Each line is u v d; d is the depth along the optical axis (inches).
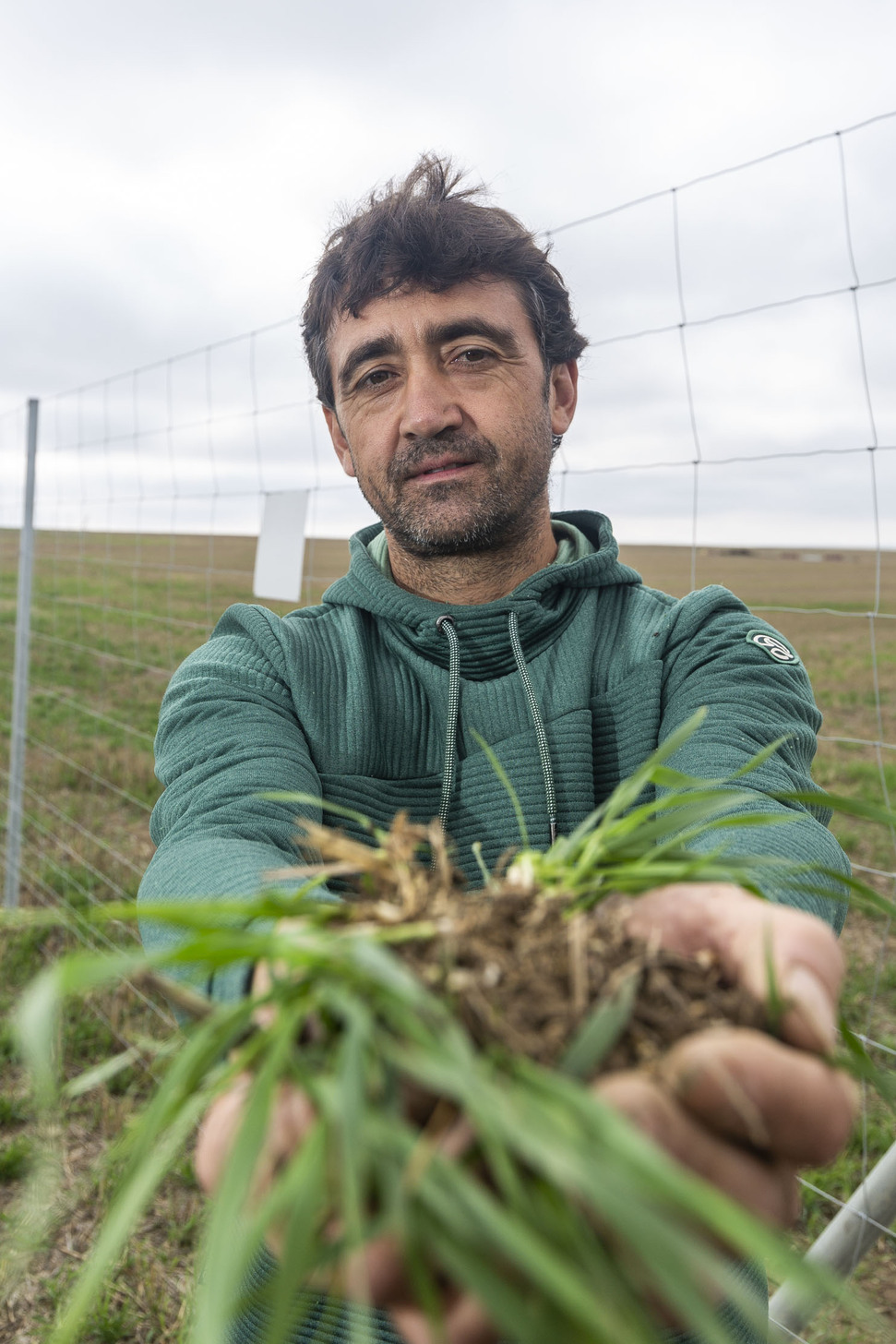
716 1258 19.8
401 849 28.1
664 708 55.1
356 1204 17.5
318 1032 22.5
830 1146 19.4
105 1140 110.0
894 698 464.1
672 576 820.6
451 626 56.2
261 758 48.1
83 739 331.9
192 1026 23.6
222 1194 18.3
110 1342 85.5
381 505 57.1
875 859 223.3
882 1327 15.9
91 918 23.5
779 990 22.1
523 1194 18.8
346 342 55.8
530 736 54.2
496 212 56.1
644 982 23.2
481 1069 20.1
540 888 27.2
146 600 711.7
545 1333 17.6
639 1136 17.7
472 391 54.1
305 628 59.0
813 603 1032.8
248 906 25.2
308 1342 43.5
